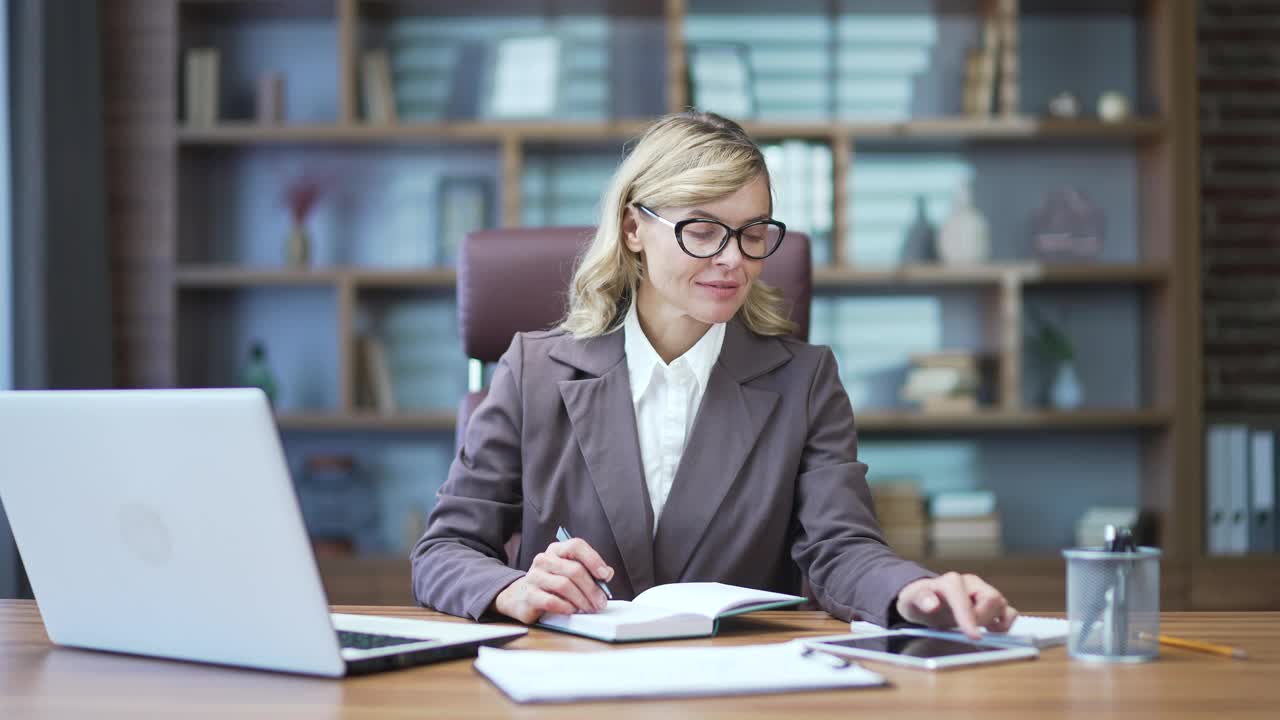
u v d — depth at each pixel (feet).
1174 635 3.83
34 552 3.57
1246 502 11.73
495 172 12.67
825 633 3.88
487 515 4.87
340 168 12.66
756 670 3.08
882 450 12.75
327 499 12.15
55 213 10.65
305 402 12.64
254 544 3.07
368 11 12.40
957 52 12.64
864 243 12.69
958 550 11.84
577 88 12.67
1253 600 11.55
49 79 10.64
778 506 4.89
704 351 5.08
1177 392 11.81
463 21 12.56
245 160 12.65
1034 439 12.75
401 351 12.75
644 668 3.11
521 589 3.95
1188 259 11.85
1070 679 3.11
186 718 2.74
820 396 5.08
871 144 12.62
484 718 2.70
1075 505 12.74
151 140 11.86
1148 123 11.91
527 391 5.03
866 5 12.45
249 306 12.70
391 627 3.69
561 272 6.06
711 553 4.84
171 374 11.79
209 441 3.05
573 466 4.91
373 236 12.66
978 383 12.01
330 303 12.71
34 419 3.39
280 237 12.64
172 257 11.81
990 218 12.69
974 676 3.14
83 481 3.35
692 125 4.92
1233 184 12.10
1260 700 2.87
